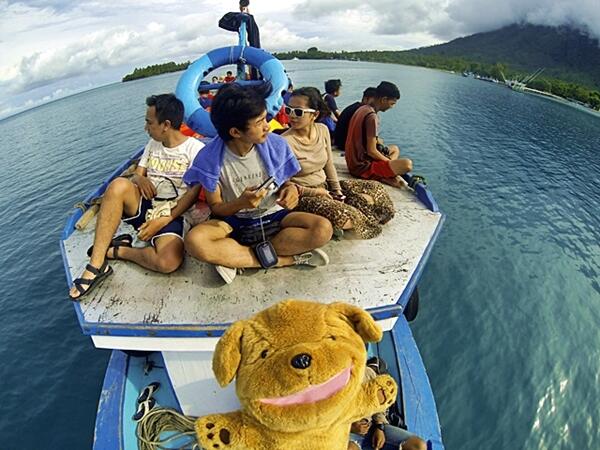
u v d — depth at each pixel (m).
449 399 2.71
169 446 1.74
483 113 12.43
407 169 2.71
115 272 1.91
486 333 3.23
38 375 3.15
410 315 2.74
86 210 2.54
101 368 3.19
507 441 2.45
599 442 2.45
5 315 3.84
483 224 5.01
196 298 1.74
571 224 5.12
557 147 8.99
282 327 1.12
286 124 3.75
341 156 3.48
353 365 1.12
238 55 3.42
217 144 1.70
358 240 2.10
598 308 3.52
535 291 3.73
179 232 1.92
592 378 2.85
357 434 1.76
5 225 5.75
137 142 9.34
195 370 1.84
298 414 1.03
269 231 1.85
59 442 2.63
